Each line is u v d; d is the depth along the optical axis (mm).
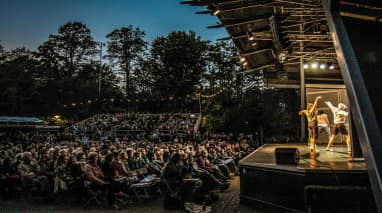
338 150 10422
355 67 3605
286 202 6414
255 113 30656
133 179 8727
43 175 8664
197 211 7055
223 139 28109
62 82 53656
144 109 51656
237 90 47625
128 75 66375
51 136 28250
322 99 12930
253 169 7574
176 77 54406
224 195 9438
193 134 28172
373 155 3205
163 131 31203
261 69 13641
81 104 49844
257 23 8586
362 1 3924
